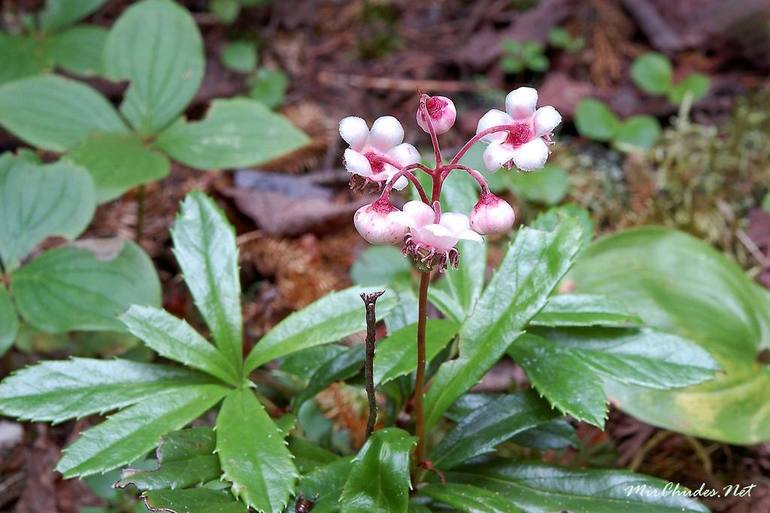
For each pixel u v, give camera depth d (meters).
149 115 0.35
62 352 0.34
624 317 0.26
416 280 0.36
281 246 0.39
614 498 0.25
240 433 0.24
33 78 0.35
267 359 0.25
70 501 0.32
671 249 0.33
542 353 0.26
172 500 0.23
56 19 0.42
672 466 0.32
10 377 0.25
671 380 0.26
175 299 0.37
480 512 0.24
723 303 0.32
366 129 0.22
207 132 0.35
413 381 0.28
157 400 0.25
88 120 0.35
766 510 0.31
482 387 0.34
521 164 0.22
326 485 0.24
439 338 0.26
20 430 0.34
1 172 0.31
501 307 0.25
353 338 0.34
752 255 0.39
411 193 0.28
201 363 0.25
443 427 0.32
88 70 0.41
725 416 0.29
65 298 0.30
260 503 0.22
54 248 0.31
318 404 0.31
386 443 0.23
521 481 0.26
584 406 0.24
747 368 0.30
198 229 0.27
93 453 0.24
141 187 0.36
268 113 0.35
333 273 0.38
